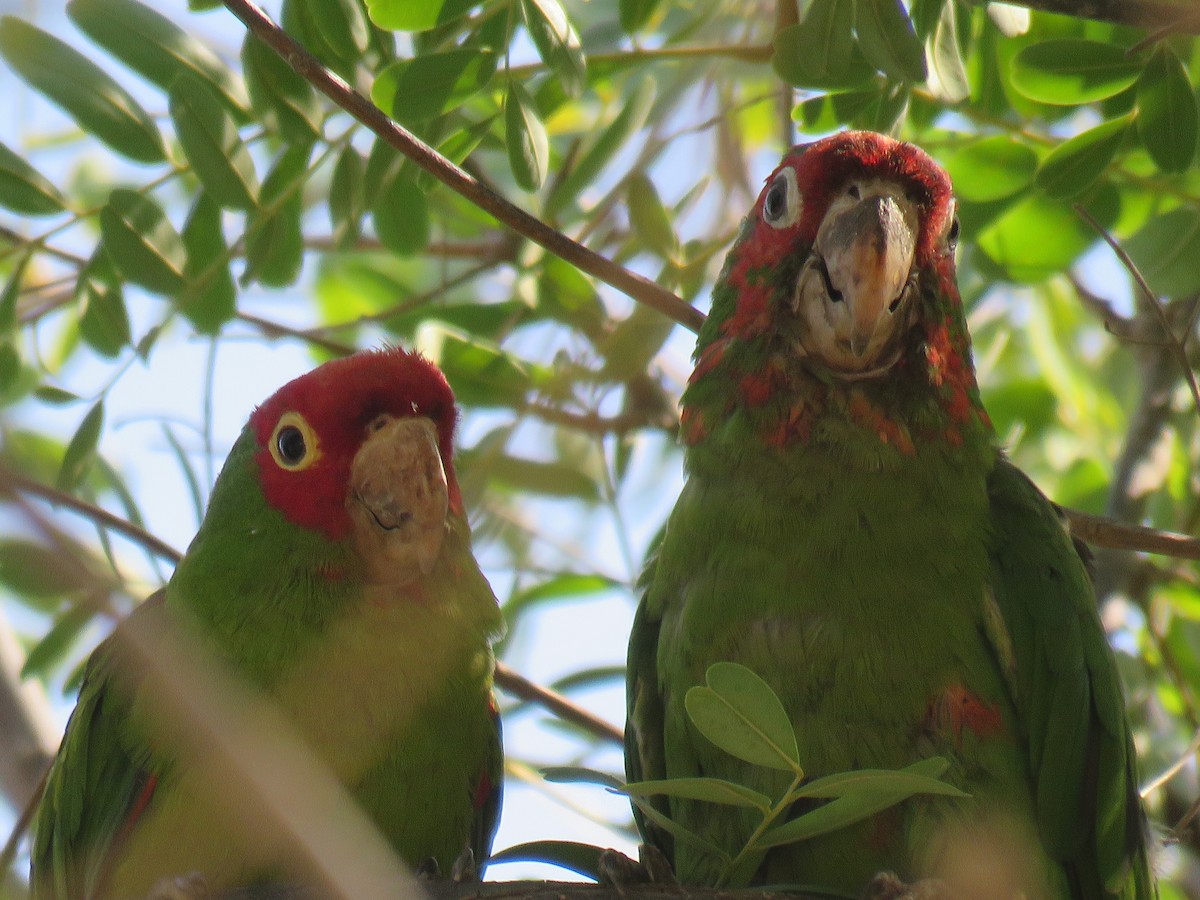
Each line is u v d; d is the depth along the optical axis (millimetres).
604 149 9773
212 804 7977
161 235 8883
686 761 8078
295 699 8109
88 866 8484
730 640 7879
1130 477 11172
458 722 8367
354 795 8109
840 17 7914
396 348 8617
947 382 8047
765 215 8211
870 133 8148
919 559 7773
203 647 8234
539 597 11078
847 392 7938
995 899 7516
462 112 9266
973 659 7758
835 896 7609
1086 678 8086
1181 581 11000
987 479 8305
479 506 10352
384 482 8234
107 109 8883
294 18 8516
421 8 7926
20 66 8805
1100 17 7434
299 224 9023
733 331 8211
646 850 7438
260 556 8289
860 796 6676
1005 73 9258
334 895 7547
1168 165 8453
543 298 10680
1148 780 10562
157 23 8906
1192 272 9219
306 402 8336
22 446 11148
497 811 9008
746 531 7914
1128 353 13016
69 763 8719
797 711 7711
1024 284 9891
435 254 11602
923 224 7996
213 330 9008
